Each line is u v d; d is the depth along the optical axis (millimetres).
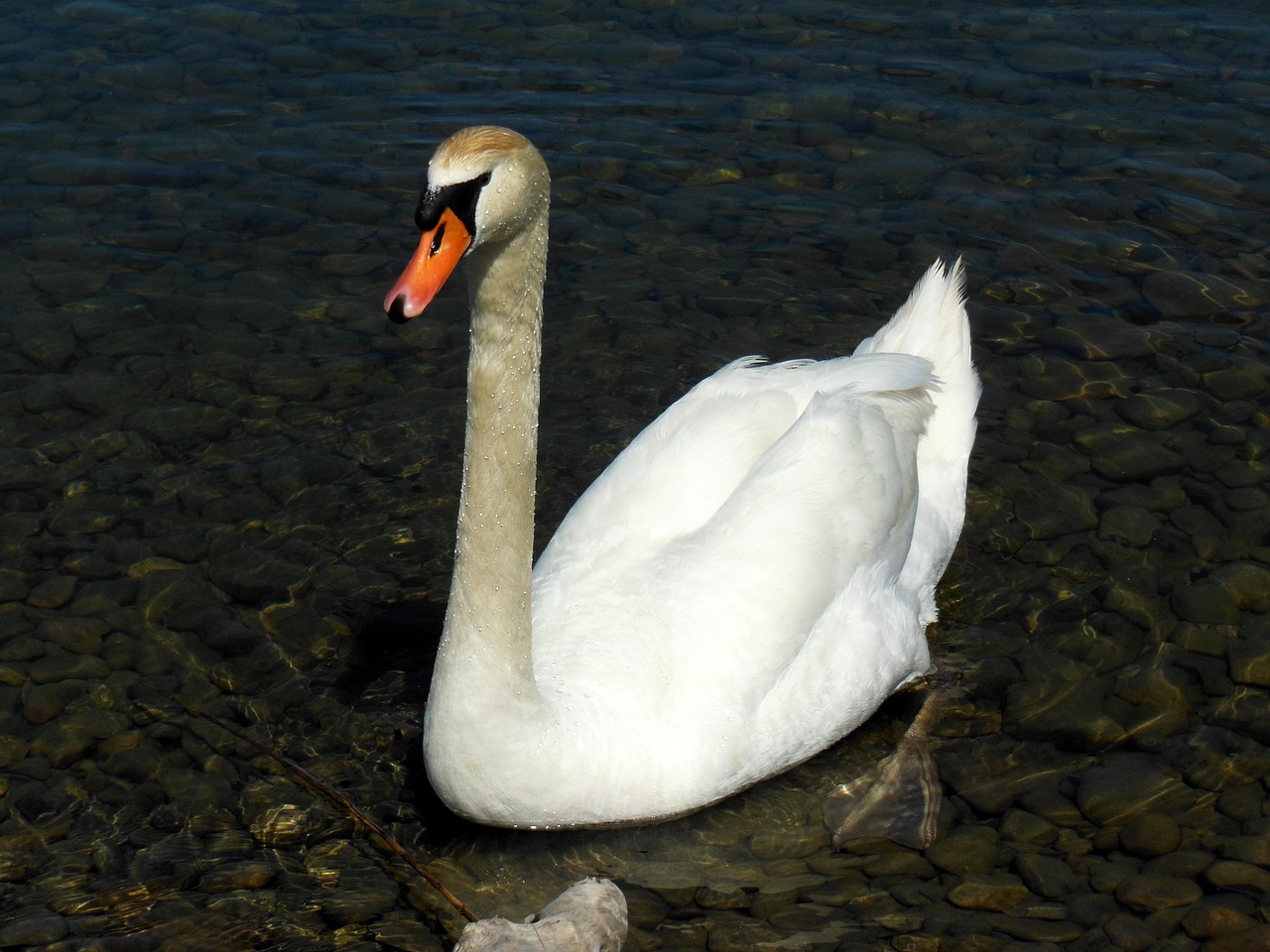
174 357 3643
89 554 3377
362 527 3432
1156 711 3219
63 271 3770
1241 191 3949
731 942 2994
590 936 2938
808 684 3143
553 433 3570
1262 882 3039
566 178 4020
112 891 3027
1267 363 3646
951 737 3211
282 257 3809
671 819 3117
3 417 3543
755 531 3135
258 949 2980
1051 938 2996
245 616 3316
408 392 3611
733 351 3684
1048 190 3973
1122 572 3375
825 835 3111
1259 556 3379
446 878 3055
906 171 4043
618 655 3084
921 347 3406
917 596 3305
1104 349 3680
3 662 3246
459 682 3000
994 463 3521
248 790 3125
